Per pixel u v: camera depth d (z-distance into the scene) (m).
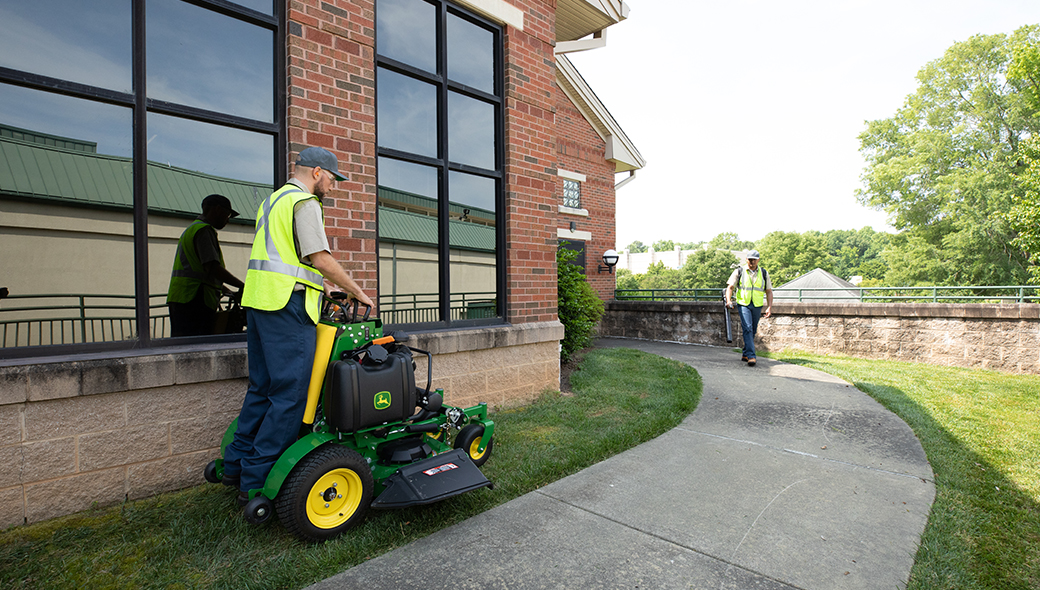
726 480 3.41
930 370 7.73
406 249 4.62
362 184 4.10
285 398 2.52
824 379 6.69
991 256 27.22
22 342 2.90
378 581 2.21
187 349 3.27
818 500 3.10
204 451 3.30
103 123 3.13
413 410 2.87
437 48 4.88
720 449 4.02
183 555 2.43
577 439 4.14
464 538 2.60
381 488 2.85
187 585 2.20
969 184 26.89
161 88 3.31
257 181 3.71
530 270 5.52
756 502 3.07
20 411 2.71
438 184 4.89
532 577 2.26
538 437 4.22
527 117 5.50
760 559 2.43
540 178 5.64
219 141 3.55
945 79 29.55
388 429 2.92
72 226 3.04
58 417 2.81
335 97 3.94
